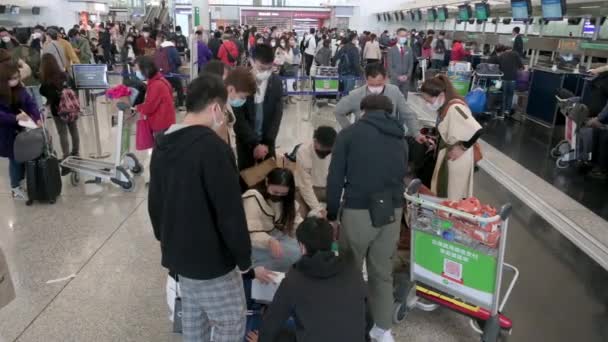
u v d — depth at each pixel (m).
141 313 2.77
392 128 2.27
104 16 26.12
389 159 2.25
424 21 20.86
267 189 2.84
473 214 2.26
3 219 3.99
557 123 8.09
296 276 1.80
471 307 2.47
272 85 3.50
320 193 3.40
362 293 1.82
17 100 4.13
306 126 7.90
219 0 32.56
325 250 1.84
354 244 2.34
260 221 2.70
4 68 3.96
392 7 26.61
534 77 8.52
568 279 3.29
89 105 8.92
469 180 3.15
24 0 20.77
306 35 15.86
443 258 2.48
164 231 1.74
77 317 2.72
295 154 3.25
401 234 3.16
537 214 4.43
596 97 6.10
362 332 1.79
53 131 7.09
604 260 3.58
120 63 17.25
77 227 3.88
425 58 15.36
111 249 3.52
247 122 3.43
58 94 5.17
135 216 4.13
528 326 2.75
